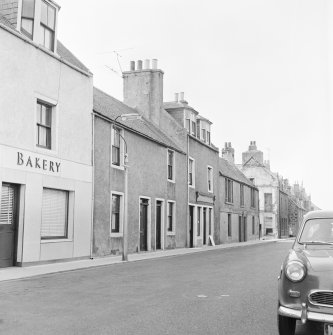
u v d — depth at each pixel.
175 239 27.09
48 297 8.90
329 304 5.44
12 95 14.29
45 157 15.59
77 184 17.27
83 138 17.80
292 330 5.88
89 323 6.71
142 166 22.80
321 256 5.98
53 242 15.84
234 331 6.33
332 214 7.17
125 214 17.58
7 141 13.96
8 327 6.44
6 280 11.29
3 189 13.98
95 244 18.31
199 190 31.77
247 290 9.97
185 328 6.47
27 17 15.44
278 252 23.84
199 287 10.37
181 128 29.58
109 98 25.31
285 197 66.50
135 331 6.27
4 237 14.05
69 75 17.14
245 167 60.19
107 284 10.76
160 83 30.11
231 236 39.53
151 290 9.85
